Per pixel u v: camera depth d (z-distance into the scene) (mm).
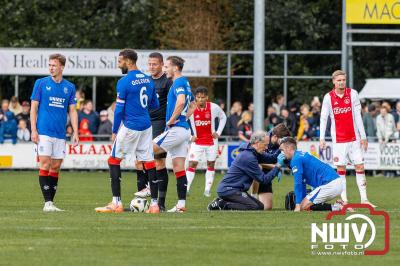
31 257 25141
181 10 82688
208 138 48500
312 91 87688
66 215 34031
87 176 62469
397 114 67500
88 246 26844
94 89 72062
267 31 89125
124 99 35031
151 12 85812
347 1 70125
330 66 89250
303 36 89250
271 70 89312
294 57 89375
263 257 25500
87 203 41031
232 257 25406
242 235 29062
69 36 86438
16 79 71750
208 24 82625
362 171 39906
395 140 66812
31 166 68500
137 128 35156
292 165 36062
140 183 39344
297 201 36125
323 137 39750
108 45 86812
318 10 88062
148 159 35531
